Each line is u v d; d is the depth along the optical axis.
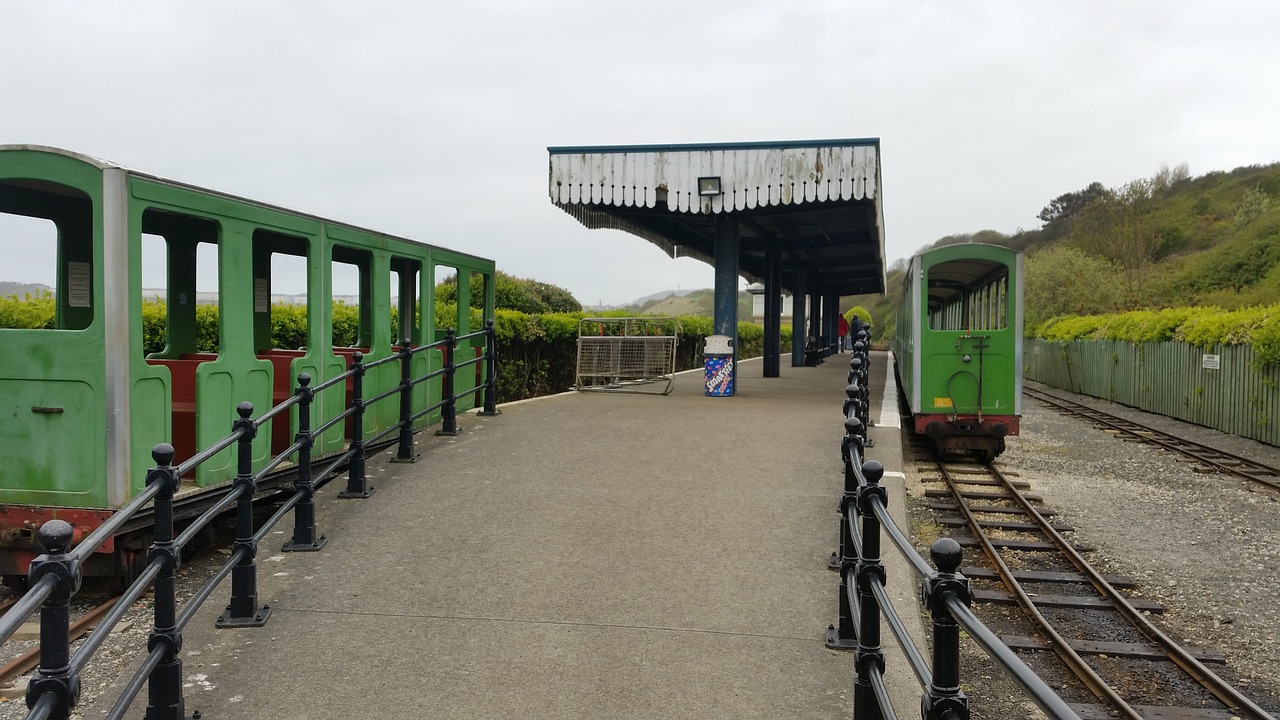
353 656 4.44
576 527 6.41
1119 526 9.16
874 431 9.79
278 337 12.68
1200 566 7.63
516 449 8.79
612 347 14.50
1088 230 56.94
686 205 12.97
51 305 9.77
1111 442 16.36
